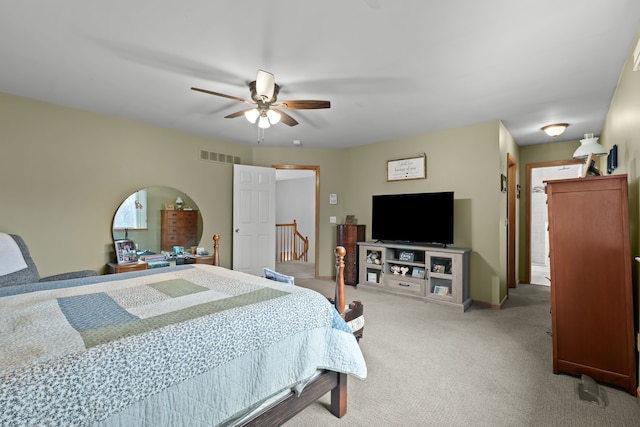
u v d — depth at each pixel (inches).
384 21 77.7
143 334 45.4
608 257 85.4
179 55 94.7
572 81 111.3
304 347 62.9
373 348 108.4
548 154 205.0
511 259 200.7
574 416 72.1
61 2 71.4
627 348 82.5
